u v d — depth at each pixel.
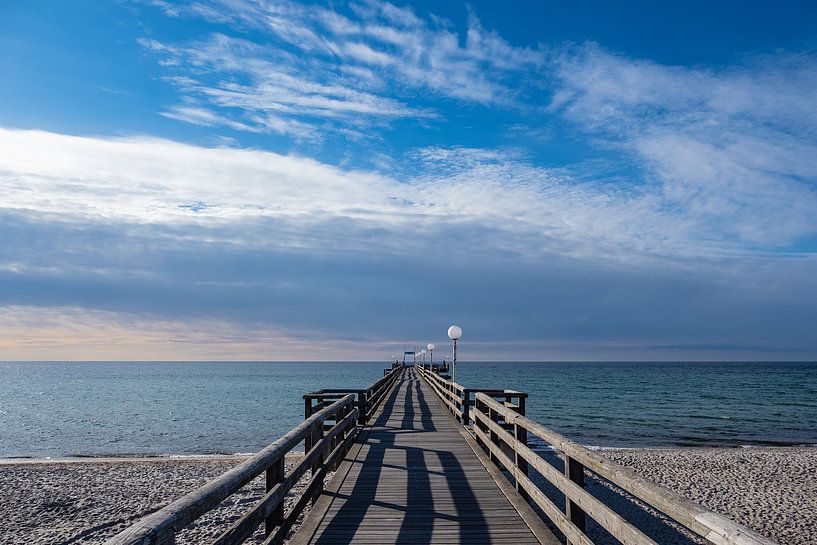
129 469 12.88
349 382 78.62
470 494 5.96
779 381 73.81
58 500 10.05
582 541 3.38
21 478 11.91
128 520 8.85
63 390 61.22
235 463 13.60
